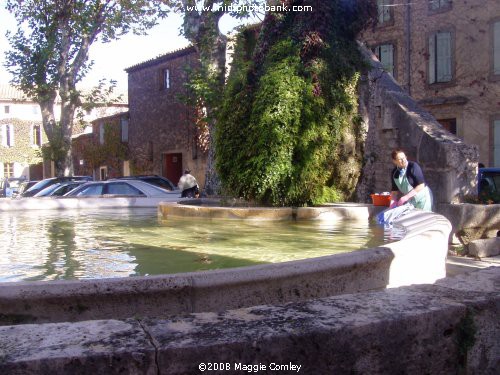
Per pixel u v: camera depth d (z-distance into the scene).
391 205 7.08
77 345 2.02
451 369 2.63
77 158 40.34
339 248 4.84
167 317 2.38
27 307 2.64
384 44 23.36
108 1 23.69
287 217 7.29
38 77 24.61
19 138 47.25
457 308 2.62
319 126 8.28
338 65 8.80
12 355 1.93
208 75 15.05
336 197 8.70
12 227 6.99
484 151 20.73
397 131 10.02
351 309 2.53
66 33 24.47
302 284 3.12
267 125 8.05
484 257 6.73
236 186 8.59
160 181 18.61
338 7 9.02
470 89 21.03
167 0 16.70
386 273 3.55
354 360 2.32
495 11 20.27
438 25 21.77
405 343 2.46
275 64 8.45
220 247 4.96
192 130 27.16
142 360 1.99
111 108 43.75
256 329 2.22
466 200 8.31
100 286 2.71
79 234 6.12
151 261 4.24
